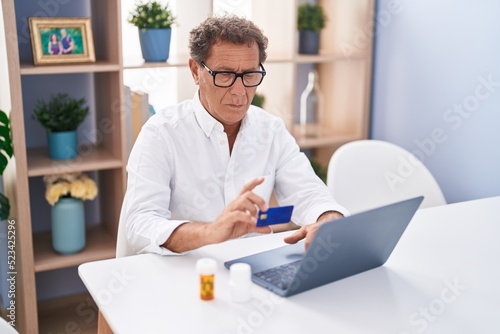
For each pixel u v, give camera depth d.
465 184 2.64
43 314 2.77
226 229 1.38
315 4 3.18
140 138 1.76
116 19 2.39
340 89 3.20
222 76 1.64
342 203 2.17
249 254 1.50
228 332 1.14
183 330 1.14
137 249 1.58
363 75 3.04
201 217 1.83
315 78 3.17
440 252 1.54
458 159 2.66
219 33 1.63
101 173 2.82
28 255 2.40
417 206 1.34
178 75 2.79
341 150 2.22
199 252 1.51
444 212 1.85
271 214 1.38
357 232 1.25
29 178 2.71
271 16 2.96
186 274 1.38
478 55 2.49
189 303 1.25
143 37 2.57
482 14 2.45
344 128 3.21
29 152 2.62
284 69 2.97
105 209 2.83
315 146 3.19
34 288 2.44
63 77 2.69
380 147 2.28
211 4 2.77
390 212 1.28
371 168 2.24
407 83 2.87
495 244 1.60
